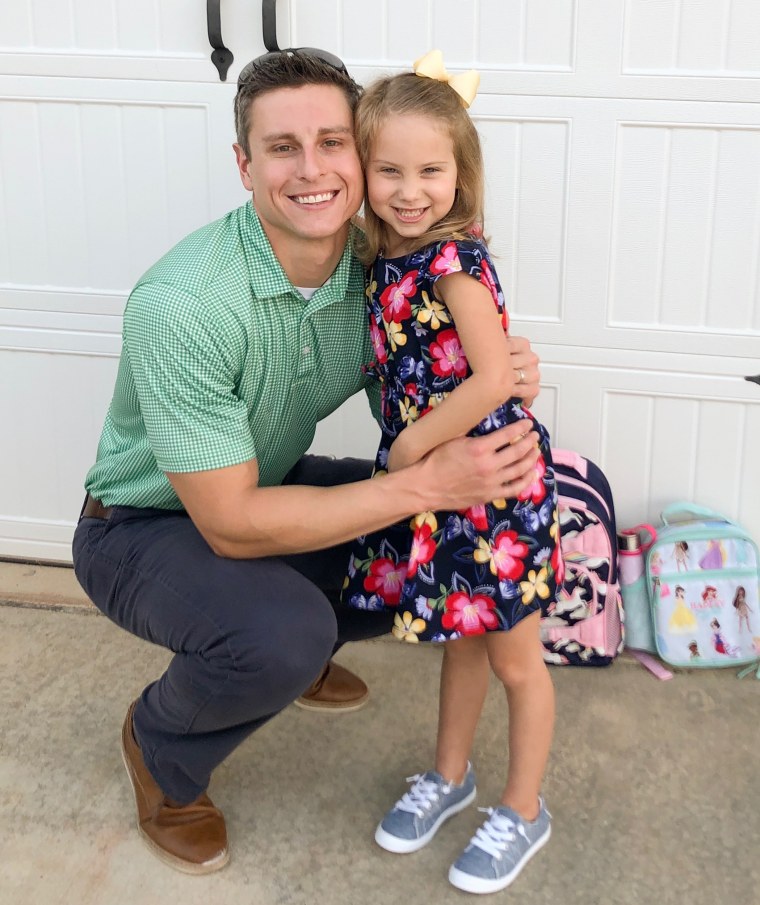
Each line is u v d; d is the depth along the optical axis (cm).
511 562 166
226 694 161
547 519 171
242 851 179
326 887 171
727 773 196
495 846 171
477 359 155
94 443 265
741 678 228
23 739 207
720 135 218
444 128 155
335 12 225
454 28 222
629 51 216
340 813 188
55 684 226
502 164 228
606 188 225
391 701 221
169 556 169
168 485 176
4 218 252
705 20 212
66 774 197
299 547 163
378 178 159
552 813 186
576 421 241
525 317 237
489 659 176
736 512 240
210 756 171
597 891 169
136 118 239
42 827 184
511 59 222
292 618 161
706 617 229
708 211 223
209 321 156
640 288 230
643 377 235
